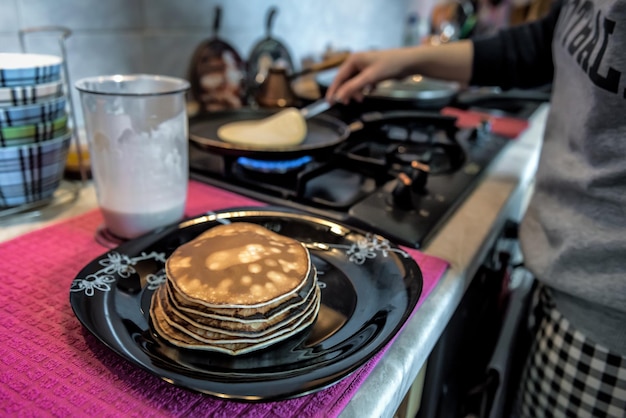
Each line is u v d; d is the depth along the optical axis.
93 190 0.68
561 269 0.57
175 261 0.40
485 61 0.87
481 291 0.73
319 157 0.74
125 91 0.57
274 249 0.43
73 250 0.52
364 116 0.93
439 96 1.08
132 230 0.54
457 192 0.70
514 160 0.92
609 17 0.50
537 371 0.67
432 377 0.58
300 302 0.39
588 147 0.55
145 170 0.51
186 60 1.02
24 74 0.52
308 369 0.34
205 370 0.35
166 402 0.33
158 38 0.94
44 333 0.39
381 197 0.65
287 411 0.33
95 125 0.49
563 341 0.61
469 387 0.82
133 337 0.37
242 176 0.72
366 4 1.62
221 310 0.36
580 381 0.59
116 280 0.43
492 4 1.88
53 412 0.32
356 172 0.76
